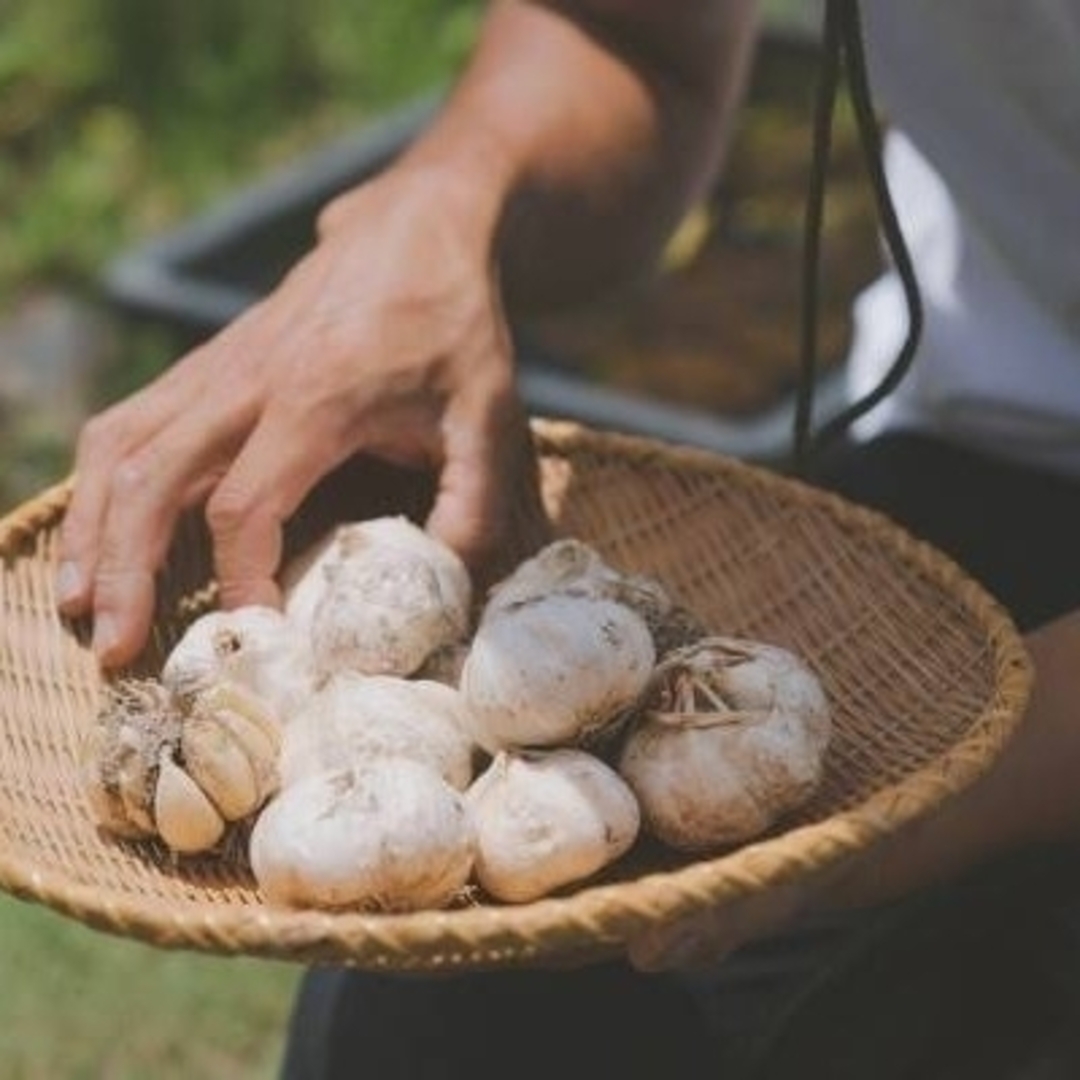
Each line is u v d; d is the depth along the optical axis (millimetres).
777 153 2457
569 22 1399
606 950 1066
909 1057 1141
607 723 1100
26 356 2420
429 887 1043
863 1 1310
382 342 1268
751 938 1125
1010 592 1361
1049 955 1126
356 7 2807
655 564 1270
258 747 1103
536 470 1305
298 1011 1309
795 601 1224
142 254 2240
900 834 1099
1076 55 1267
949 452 1420
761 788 1077
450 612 1175
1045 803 1138
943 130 1325
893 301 1445
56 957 1808
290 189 2318
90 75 2762
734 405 2162
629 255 1420
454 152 1349
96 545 1233
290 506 1248
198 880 1093
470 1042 1244
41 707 1182
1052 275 1337
